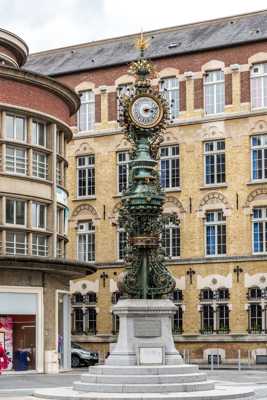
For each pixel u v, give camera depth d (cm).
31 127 4156
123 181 5778
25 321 4003
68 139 4597
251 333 5228
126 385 2467
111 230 5769
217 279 5388
